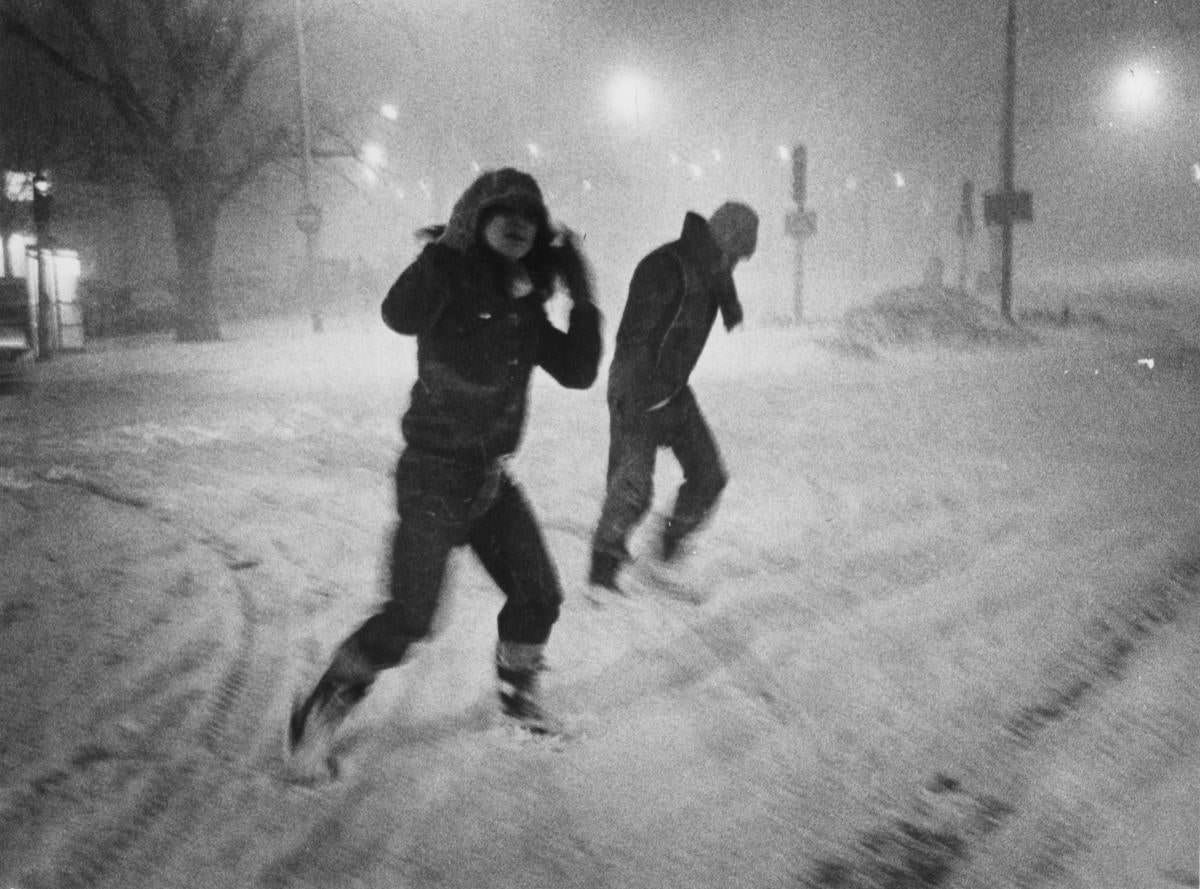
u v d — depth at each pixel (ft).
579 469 35.06
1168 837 13.44
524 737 15.75
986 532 27.35
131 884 12.34
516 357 14.58
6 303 88.43
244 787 14.55
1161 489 32.17
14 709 16.81
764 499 30.83
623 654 19.16
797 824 13.79
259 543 26.27
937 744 15.99
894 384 57.62
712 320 21.30
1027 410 48.24
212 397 57.31
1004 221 88.33
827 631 20.35
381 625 14.57
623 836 13.46
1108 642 19.97
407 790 14.52
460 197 14.51
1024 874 12.76
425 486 14.48
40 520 28.63
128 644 19.56
